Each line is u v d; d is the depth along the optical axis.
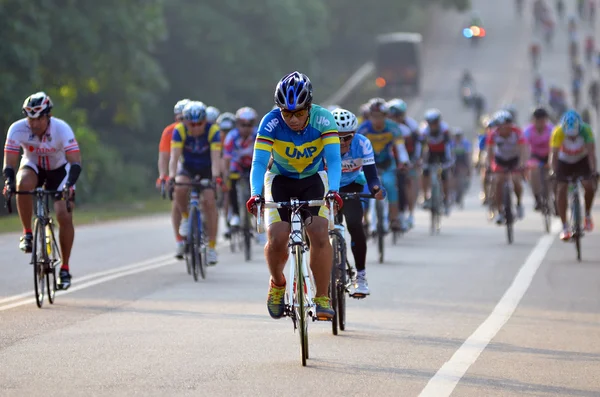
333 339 21.58
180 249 32.56
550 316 25.03
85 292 29.20
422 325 23.52
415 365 18.81
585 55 187.50
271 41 128.00
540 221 56.00
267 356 19.62
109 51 95.31
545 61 187.62
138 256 39.78
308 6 132.12
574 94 155.00
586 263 36.31
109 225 57.34
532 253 39.78
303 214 19.31
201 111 32.19
